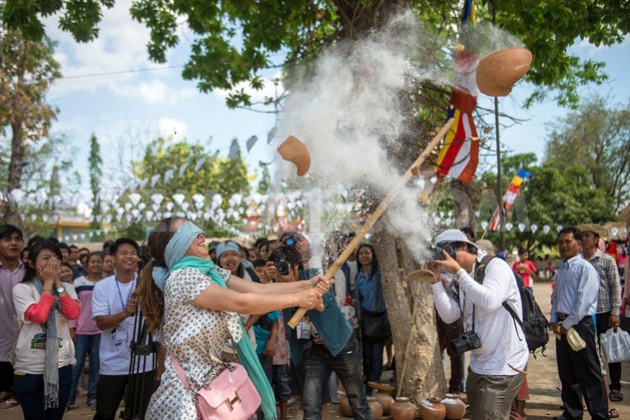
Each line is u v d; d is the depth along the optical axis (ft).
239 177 92.17
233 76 26.21
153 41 25.66
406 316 17.70
